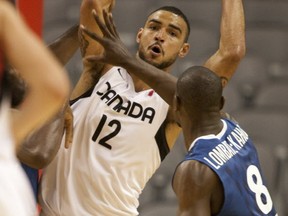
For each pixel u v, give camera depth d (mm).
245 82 21578
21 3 12180
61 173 9742
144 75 9250
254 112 19703
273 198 17766
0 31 5680
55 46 10023
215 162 8445
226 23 10062
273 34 22969
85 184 9703
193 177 8328
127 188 9891
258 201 8648
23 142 8945
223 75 9984
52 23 23344
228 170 8500
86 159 9734
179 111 8938
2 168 5746
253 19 23719
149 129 9875
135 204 10094
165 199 17984
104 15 9109
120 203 9867
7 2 5949
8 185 5738
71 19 23391
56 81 5617
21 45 5648
